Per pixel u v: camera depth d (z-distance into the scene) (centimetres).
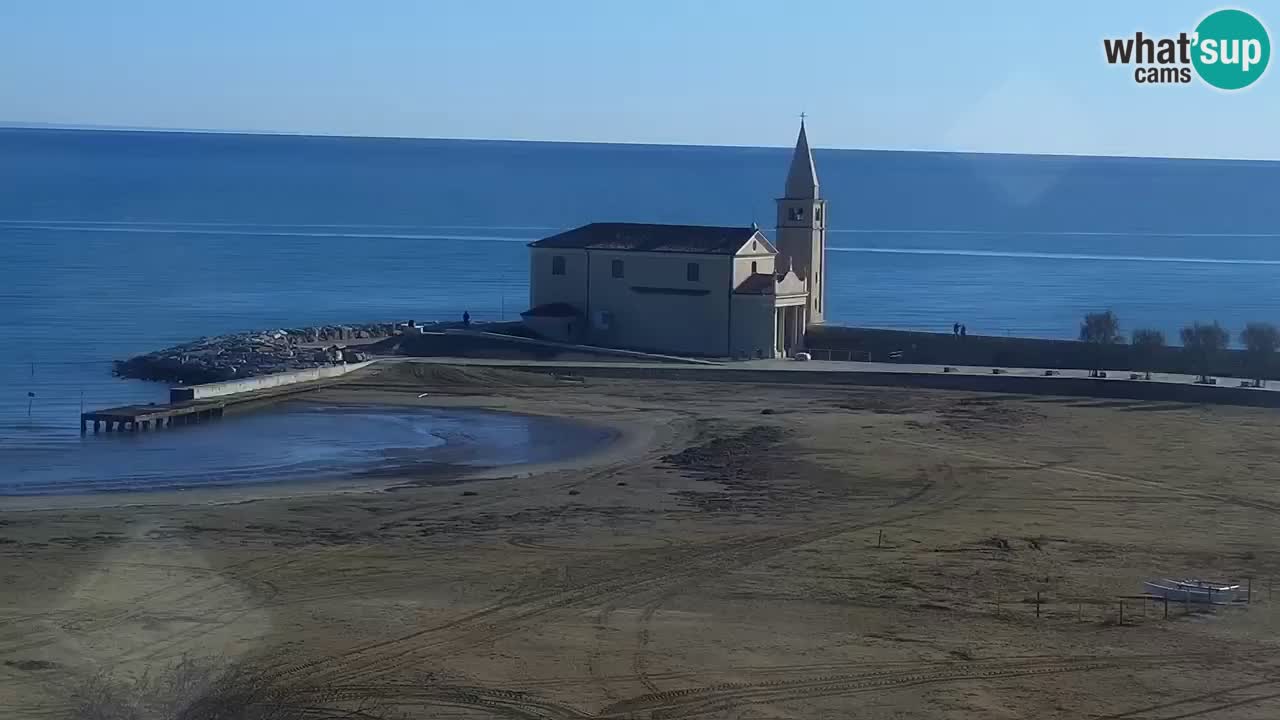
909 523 6606
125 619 4997
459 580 5572
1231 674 4622
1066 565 5909
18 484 7281
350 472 7719
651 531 6406
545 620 5084
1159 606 5344
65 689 4325
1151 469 7931
